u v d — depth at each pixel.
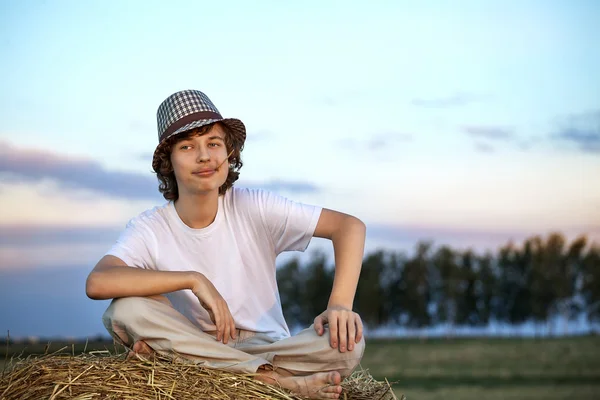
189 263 3.49
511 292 46.59
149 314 3.02
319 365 3.06
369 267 45.97
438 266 45.97
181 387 2.68
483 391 16.33
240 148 3.64
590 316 45.50
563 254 46.00
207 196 3.44
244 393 2.72
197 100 3.42
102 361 2.79
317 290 39.66
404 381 19.22
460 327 46.06
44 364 2.75
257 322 3.52
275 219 3.56
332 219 3.53
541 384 18.48
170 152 3.44
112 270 3.10
